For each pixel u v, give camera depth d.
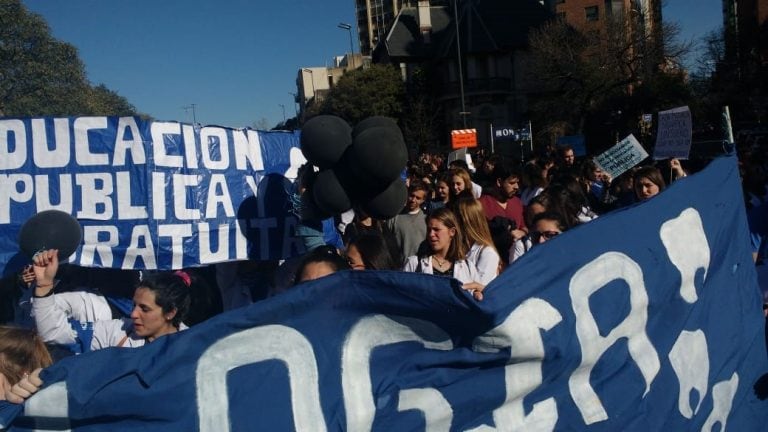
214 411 2.41
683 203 3.34
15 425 2.30
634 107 38.69
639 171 5.29
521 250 5.08
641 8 50.34
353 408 2.53
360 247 4.04
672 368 3.11
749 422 3.35
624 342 3.00
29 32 13.41
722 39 42.47
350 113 51.31
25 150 4.26
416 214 6.04
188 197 4.59
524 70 50.53
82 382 2.29
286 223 5.02
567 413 2.81
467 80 52.28
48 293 3.66
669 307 3.18
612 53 39.78
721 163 3.58
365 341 2.59
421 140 50.50
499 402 2.70
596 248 2.98
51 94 13.84
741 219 3.60
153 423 2.37
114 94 17.27
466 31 52.66
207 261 4.66
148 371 2.35
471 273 4.29
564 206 5.26
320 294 2.54
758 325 3.53
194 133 4.65
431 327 2.63
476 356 2.65
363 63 84.75
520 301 2.75
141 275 4.58
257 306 2.48
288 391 2.48
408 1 62.19
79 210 4.34
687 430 3.12
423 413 2.60
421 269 4.41
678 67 39.66
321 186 4.41
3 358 2.70
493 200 7.20
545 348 2.76
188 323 4.04
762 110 39.69
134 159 4.41
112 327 3.74
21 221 4.23
